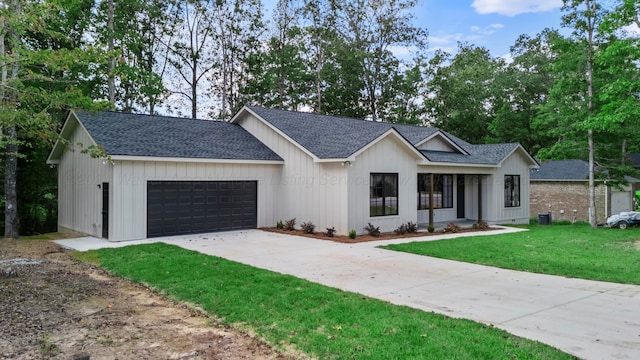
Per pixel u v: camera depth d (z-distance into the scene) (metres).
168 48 29.47
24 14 8.65
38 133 8.77
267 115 17.03
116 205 12.14
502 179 19.20
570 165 25.00
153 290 7.00
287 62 34.09
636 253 10.62
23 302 6.08
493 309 5.98
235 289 6.84
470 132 37.09
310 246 11.52
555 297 6.62
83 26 18.78
